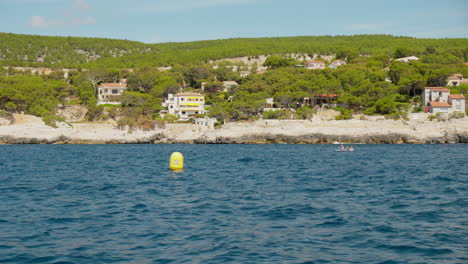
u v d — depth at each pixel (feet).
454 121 360.28
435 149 285.64
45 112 415.64
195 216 86.17
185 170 172.04
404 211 89.66
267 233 73.82
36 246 66.90
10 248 65.77
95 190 119.85
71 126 395.96
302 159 219.00
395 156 232.94
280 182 134.72
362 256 62.08
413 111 397.80
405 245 66.69
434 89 402.31
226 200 103.04
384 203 98.37
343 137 361.30
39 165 195.42
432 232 73.56
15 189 122.21
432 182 131.54
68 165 195.11
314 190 118.11
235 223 80.48
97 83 577.02
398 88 424.87
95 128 398.42
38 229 76.54
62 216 86.43
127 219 83.82
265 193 113.29
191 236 72.13
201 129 396.37
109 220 83.10
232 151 282.77
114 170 173.27
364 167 177.78
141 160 220.64
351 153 257.14
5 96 411.75
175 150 296.92
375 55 615.57
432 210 90.27
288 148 307.99
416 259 60.70
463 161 200.44
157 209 92.89
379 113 388.37
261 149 299.38
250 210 91.40
